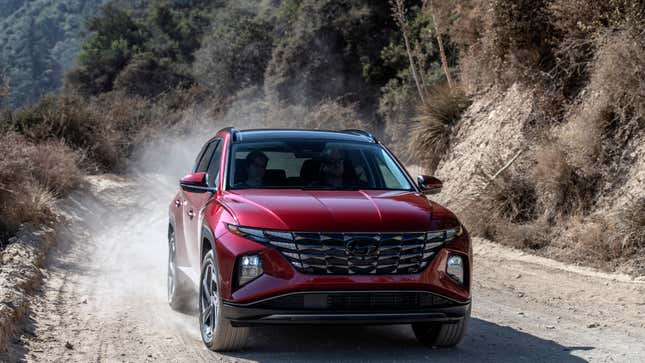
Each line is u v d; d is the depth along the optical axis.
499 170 12.27
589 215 10.18
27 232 10.25
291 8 45.09
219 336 5.42
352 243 5.10
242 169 6.28
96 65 68.75
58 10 181.38
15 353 5.35
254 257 5.16
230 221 5.41
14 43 159.50
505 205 11.42
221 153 6.63
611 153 10.41
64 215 13.06
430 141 15.27
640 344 6.12
